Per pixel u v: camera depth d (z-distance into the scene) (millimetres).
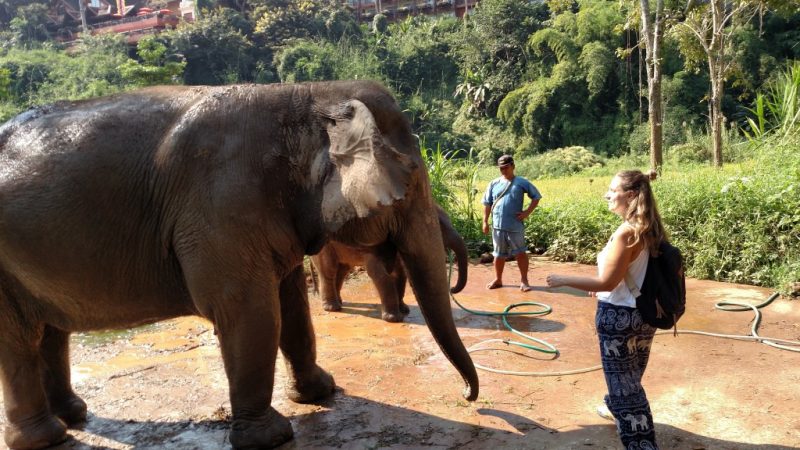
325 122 3725
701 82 43906
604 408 4230
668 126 41656
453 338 3938
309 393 4660
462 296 7832
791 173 8391
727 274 8016
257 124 3736
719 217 8289
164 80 46188
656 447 3477
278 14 70375
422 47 66938
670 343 5699
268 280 3736
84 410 4570
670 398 4520
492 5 57094
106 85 55938
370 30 76188
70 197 3814
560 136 49219
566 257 9844
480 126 56062
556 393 4688
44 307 4133
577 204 10719
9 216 3867
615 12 49062
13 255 3947
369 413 4445
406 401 4629
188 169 3693
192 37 65500
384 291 6684
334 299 7250
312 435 4145
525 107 50500
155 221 3814
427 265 3846
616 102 48625
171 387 5117
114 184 3811
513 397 4633
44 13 76500
